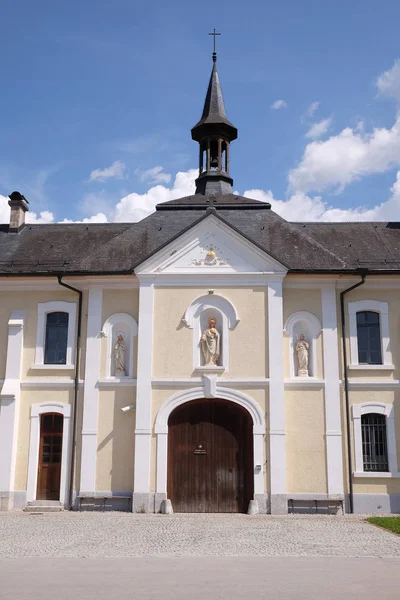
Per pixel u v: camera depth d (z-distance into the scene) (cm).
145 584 1057
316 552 1394
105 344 2461
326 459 2322
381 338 2458
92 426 2392
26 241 2805
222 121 3030
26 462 2409
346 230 2844
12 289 2559
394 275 2472
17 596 973
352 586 1048
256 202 2772
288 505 2281
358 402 2405
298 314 2448
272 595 980
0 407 2433
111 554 1369
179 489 2320
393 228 2858
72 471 2378
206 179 3006
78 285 2539
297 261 2470
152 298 2430
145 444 2316
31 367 2480
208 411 2380
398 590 1021
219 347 2398
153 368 2378
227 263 2439
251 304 2412
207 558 1312
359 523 1952
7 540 1576
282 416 2322
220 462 2339
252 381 2347
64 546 1478
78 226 2936
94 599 954
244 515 2203
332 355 2409
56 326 2544
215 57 3278
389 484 2333
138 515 2180
